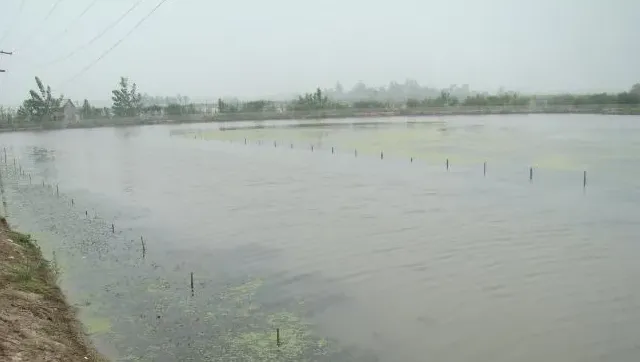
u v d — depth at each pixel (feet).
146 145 168.04
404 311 36.58
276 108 329.72
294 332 33.86
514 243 50.78
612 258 46.11
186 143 171.01
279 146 148.36
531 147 130.62
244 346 32.17
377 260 46.98
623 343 31.58
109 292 40.81
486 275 42.78
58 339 30.55
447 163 97.71
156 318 36.14
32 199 81.25
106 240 55.57
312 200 72.59
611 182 80.79
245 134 200.44
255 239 54.60
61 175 106.42
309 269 45.21
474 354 30.71
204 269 45.88
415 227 57.16
